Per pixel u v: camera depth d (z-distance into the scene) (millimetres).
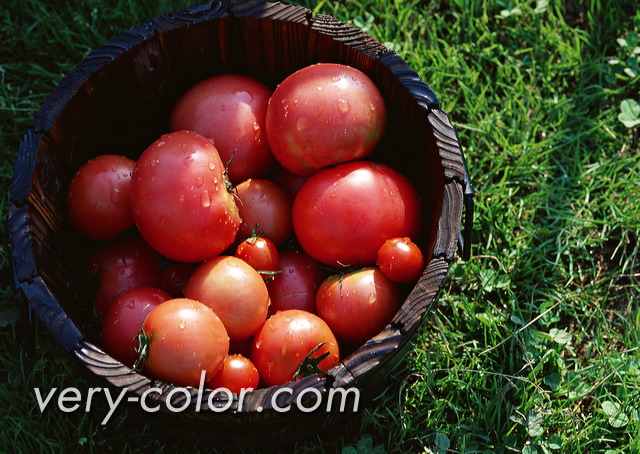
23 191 852
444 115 881
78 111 895
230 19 913
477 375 978
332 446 962
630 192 1049
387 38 1100
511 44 1107
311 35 916
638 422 958
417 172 925
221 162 889
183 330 835
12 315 1001
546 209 1046
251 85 939
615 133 1077
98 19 1102
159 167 865
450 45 1114
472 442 959
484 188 1054
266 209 918
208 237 872
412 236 908
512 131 1067
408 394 977
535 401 970
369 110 893
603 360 991
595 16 1116
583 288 1026
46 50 1099
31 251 836
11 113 1067
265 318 888
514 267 1024
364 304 881
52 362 983
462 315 1010
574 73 1097
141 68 916
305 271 924
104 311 918
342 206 885
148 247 936
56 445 948
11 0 1110
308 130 886
